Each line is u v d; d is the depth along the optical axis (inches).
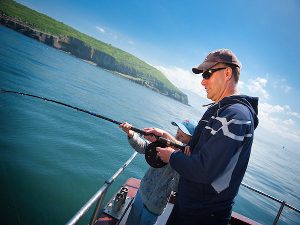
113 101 1631.4
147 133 94.1
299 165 3265.3
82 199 376.2
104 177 478.0
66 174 424.2
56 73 1697.8
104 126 855.1
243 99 65.1
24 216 291.6
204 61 75.3
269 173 1531.7
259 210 721.0
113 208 124.8
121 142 748.6
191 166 58.9
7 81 922.7
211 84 74.2
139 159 666.8
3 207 291.3
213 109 71.4
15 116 573.3
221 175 57.4
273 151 4082.2
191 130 117.6
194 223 67.4
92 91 1640.0
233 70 70.8
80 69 3184.1
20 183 346.6
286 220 737.6
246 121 59.5
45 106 772.6
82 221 317.1
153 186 108.1
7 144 433.1
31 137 501.7
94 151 582.6
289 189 1251.8
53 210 323.6
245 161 63.1
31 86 1006.4
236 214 161.6
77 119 790.5
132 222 112.8
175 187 106.2
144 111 1847.9
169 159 65.1
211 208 65.3
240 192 811.4
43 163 424.8
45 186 365.7
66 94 1165.7
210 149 57.6
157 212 107.3
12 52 1710.1
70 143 565.0
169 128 1531.7
